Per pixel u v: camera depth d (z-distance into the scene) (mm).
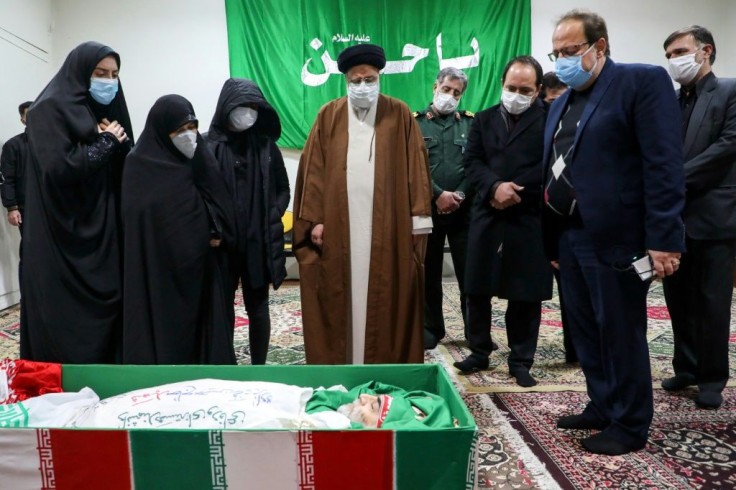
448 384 1319
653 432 1855
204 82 5242
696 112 2061
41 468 1050
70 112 1574
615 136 1594
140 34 5164
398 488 1014
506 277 2340
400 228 1949
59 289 1625
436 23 5137
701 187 2021
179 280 1698
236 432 1005
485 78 5184
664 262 1531
